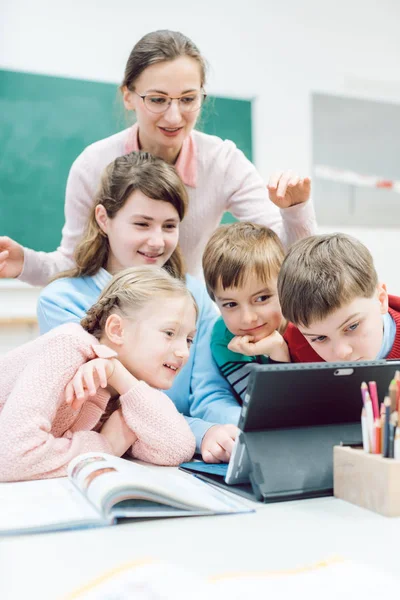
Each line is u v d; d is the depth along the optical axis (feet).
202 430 3.11
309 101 9.16
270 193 4.00
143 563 1.48
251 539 1.72
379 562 1.54
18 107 7.74
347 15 9.43
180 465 2.79
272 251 3.75
